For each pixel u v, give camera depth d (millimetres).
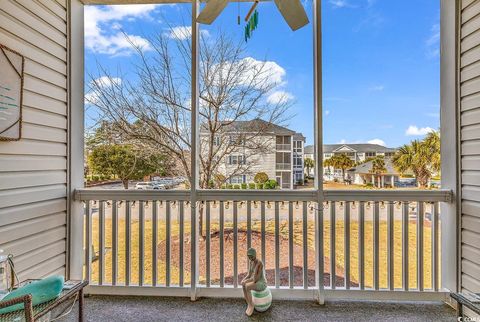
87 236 2170
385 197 2000
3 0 1524
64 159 2057
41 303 1213
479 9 1750
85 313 1911
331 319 1845
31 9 1734
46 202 1876
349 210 2070
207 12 1538
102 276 2166
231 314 1907
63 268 2041
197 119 2115
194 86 2088
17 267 1638
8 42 1559
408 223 2031
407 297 2014
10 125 1562
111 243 2207
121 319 1843
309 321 1822
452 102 1948
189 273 2291
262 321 1822
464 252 1877
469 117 1834
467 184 1859
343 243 2109
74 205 2123
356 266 2152
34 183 1768
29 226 1732
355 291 2045
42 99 1831
